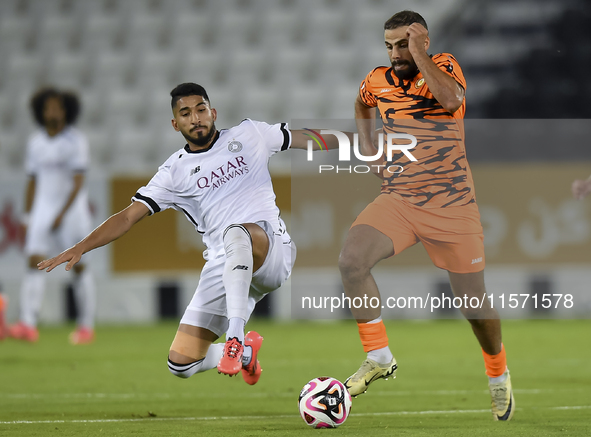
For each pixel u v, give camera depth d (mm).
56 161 35375
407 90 15734
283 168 49094
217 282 16250
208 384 22859
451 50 60938
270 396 20266
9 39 65812
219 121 61062
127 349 33438
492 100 58688
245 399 19703
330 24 64312
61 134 35469
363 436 13469
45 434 14141
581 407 17344
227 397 20109
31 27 66000
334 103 61094
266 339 37719
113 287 48469
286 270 17000
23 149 60344
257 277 16344
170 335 39875
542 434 13531
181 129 16484
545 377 23359
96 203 43781
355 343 35594
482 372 25172
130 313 48500
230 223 16547
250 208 16594
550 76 59188
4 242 44875
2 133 61438
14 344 36250
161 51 64312
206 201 16672
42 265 15000
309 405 14484
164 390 21578
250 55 63500
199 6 65812
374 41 63406
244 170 16672
